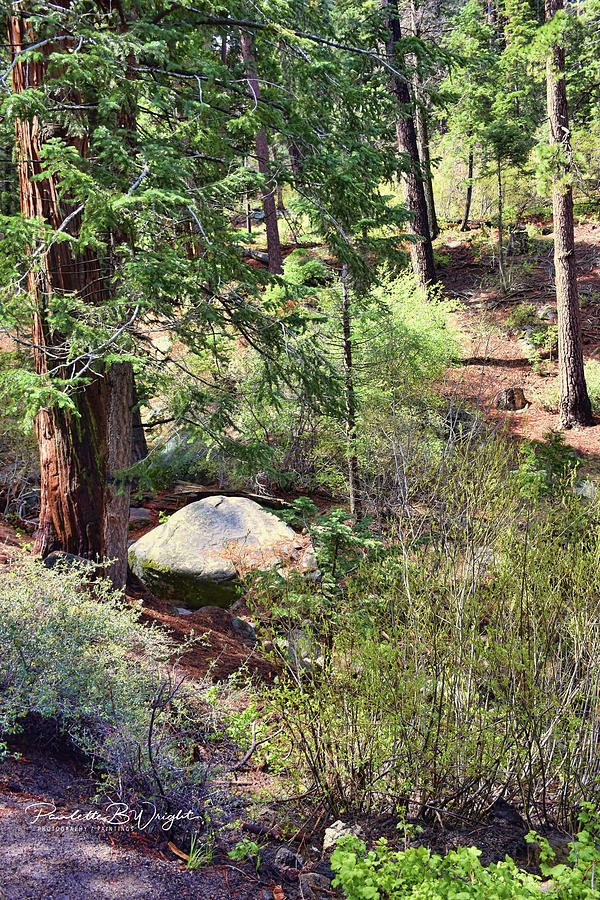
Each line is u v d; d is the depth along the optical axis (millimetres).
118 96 5430
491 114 23078
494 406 15914
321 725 4320
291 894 3289
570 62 19312
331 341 10602
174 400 7086
